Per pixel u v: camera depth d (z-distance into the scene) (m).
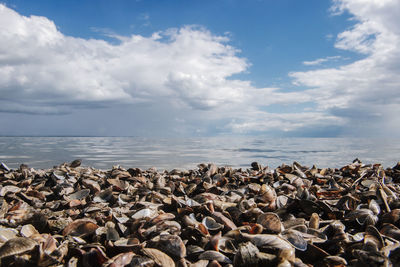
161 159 17.66
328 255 2.67
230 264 2.54
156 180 6.56
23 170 7.42
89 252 2.63
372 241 2.86
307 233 3.17
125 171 7.75
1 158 17.23
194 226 3.37
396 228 3.18
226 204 4.26
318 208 3.80
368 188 5.84
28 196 5.17
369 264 2.42
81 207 4.86
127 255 2.62
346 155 22.06
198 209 3.97
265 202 4.68
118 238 3.21
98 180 6.55
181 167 13.11
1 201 4.49
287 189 5.67
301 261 2.56
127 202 5.06
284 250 2.55
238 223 3.75
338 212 3.73
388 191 4.66
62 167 8.15
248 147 36.97
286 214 3.89
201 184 6.21
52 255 2.62
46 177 6.83
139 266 2.49
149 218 3.63
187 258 2.78
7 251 2.51
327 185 6.48
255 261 2.49
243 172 8.38
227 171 7.58
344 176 7.75
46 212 4.34
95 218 3.89
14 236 3.05
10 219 3.60
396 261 2.53
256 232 3.22
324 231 3.21
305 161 16.81
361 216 3.51
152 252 2.67
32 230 3.27
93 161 15.99
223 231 3.33
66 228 3.35
